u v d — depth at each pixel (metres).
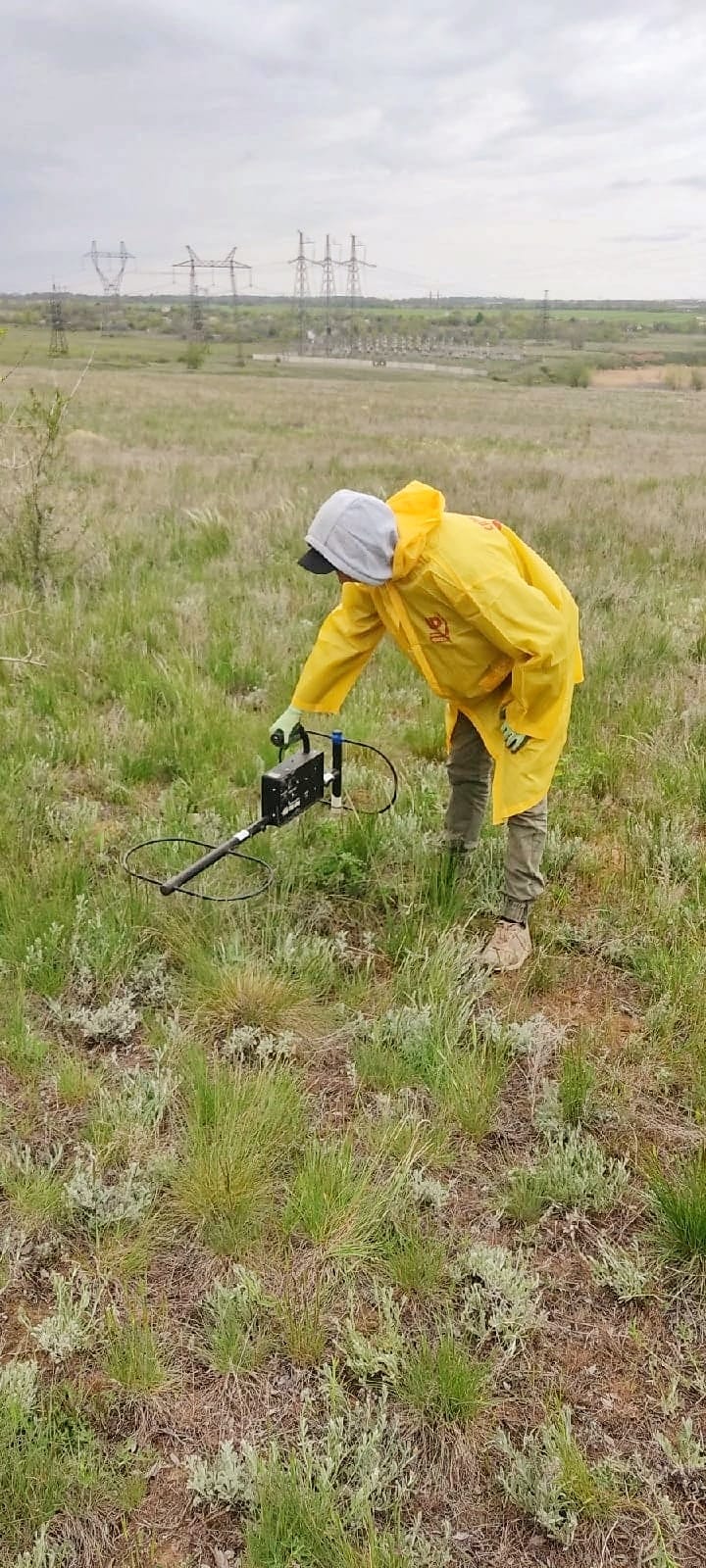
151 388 39.69
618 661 6.48
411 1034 3.12
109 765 4.81
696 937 3.67
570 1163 2.74
